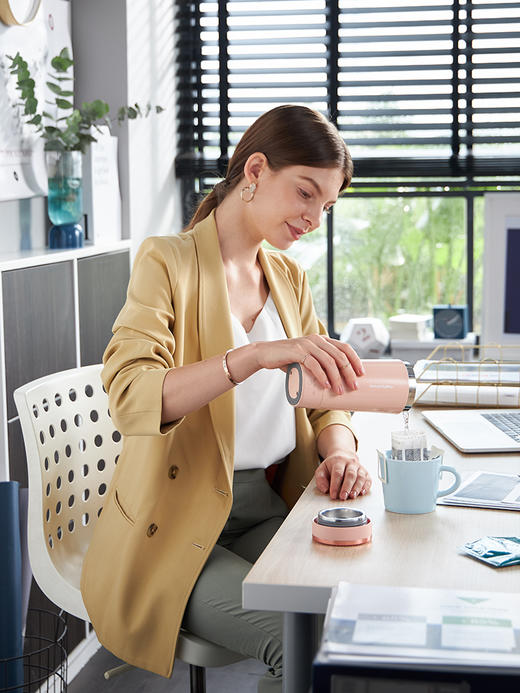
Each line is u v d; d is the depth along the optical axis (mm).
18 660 1627
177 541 1438
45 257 2188
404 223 3469
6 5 2229
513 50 3277
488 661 769
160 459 1454
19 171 2383
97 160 2689
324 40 3365
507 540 1133
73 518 1751
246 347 1290
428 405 1951
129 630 1430
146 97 3076
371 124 3383
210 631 1378
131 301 1467
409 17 3334
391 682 761
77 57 2871
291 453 1665
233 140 3479
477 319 3475
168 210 3355
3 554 1598
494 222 2836
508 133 3340
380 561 1084
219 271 1566
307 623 1128
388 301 3521
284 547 1136
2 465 1950
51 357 2227
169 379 1295
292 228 1521
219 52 3422
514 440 1596
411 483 1247
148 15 3080
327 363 1238
